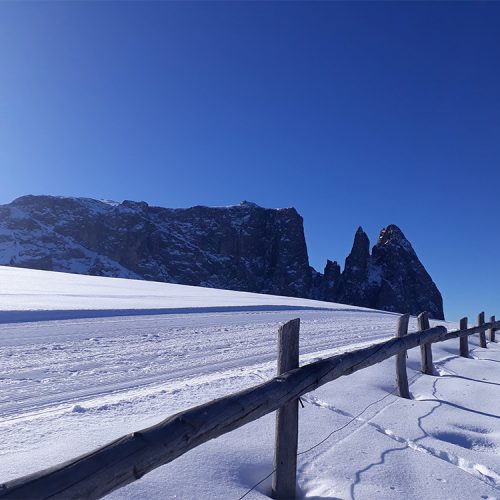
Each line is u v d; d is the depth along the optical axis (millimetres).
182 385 5918
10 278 33594
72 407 4621
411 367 8461
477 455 4516
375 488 3479
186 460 3336
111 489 1837
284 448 3254
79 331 11258
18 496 1501
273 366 7754
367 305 153375
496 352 12469
